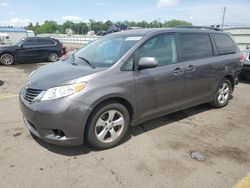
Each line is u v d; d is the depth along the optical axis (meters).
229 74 5.47
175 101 4.42
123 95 3.59
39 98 3.31
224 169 3.23
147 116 4.07
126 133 4.20
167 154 3.56
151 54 3.99
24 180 2.96
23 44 13.98
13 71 11.22
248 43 11.08
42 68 4.30
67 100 3.19
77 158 3.43
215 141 3.99
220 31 5.50
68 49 21.80
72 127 3.25
